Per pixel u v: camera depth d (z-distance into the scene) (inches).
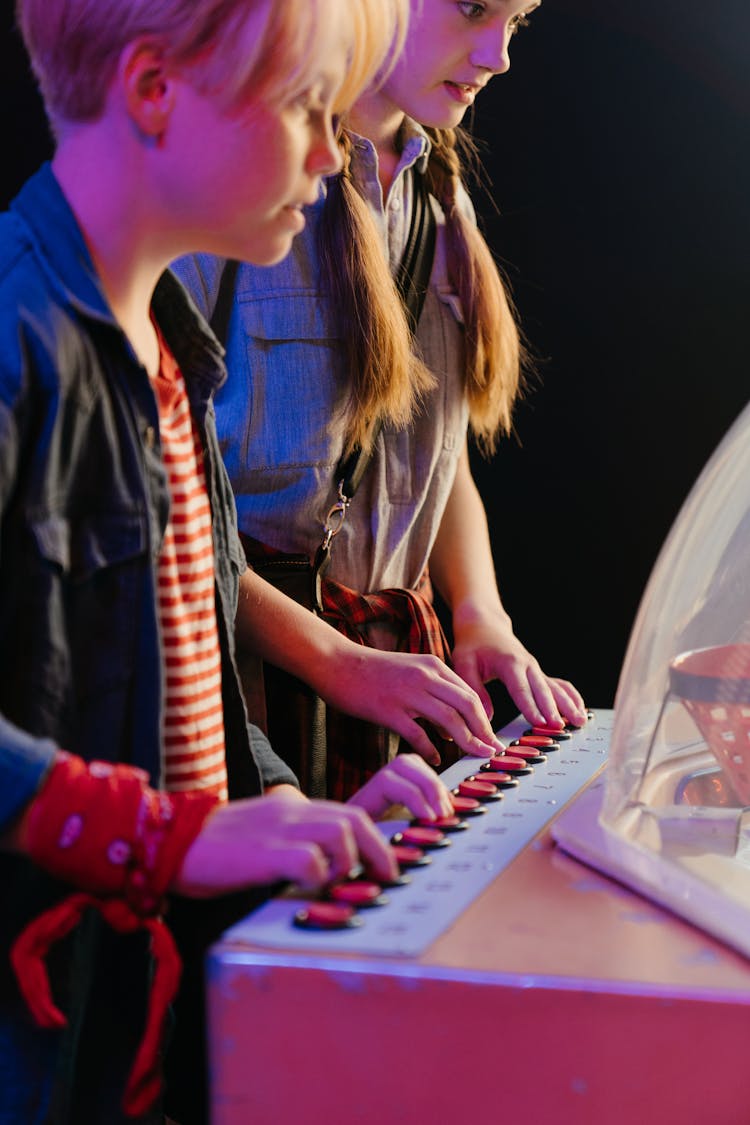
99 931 31.5
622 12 105.8
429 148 56.9
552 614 116.1
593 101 107.7
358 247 51.1
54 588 29.1
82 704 30.2
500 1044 22.4
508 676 48.4
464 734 41.9
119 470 30.8
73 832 26.2
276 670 51.7
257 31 27.8
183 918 39.1
